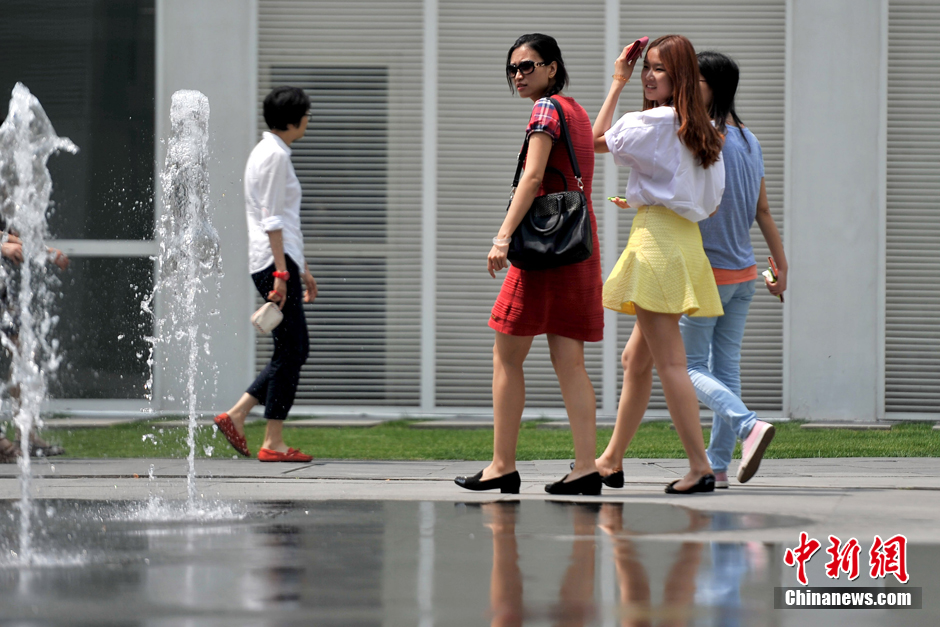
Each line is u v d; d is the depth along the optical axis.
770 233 14.96
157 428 24.17
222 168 27.16
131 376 27.45
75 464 17.25
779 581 7.71
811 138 26.75
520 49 13.48
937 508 11.41
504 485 13.16
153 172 27.66
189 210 22.67
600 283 13.25
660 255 12.91
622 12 27.22
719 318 14.57
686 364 13.52
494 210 27.38
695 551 8.88
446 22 27.27
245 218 27.05
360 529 10.16
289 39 27.27
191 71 27.22
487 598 7.17
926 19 26.78
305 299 19.17
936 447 20.25
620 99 27.30
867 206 26.70
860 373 26.77
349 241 27.34
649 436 22.52
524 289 12.92
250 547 9.15
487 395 27.42
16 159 15.51
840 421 26.59
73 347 27.44
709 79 13.78
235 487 13.75
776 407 27.02
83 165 27.88
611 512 11.22
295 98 18.59
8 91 28.08
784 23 26.89
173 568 8.22
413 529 10.10
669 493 13.07
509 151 27.38
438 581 7.71
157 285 27.47
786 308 26.91
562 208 12.70
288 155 18.59
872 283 26.70
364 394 27.33
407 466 17.06
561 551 8.92
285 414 18.20
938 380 27.00
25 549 9.05
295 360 18.31
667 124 12.74
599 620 6.59
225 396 27.19
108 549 9.09
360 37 27.31
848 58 26.66
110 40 27.80
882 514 10.94
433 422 25.89
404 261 27.36
